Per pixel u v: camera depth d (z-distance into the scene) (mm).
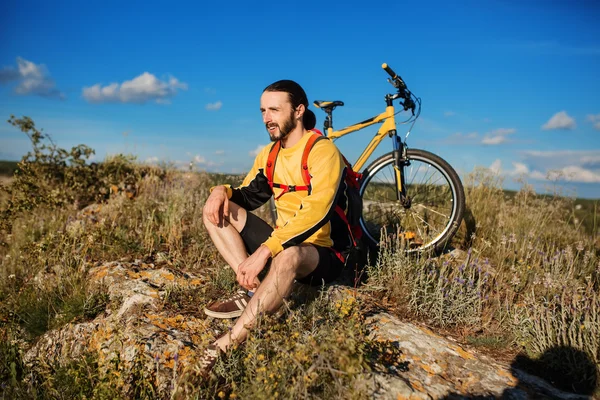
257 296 2500
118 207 5418
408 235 4141
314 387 2197
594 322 2789
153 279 3639
